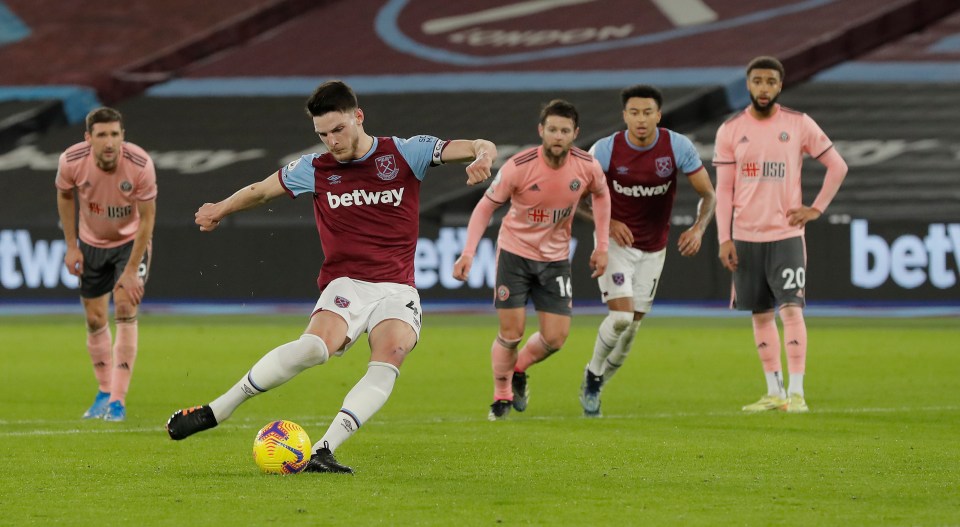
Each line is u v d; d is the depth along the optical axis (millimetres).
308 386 36969
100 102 94125
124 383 29453
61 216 29844
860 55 87750
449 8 105000
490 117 86000
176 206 77250
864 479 19891
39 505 17641
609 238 29578
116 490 18844
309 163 20688
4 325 59219
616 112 83500
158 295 66375
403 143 20625
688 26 95438
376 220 20594
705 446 23875
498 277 29047
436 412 30906
